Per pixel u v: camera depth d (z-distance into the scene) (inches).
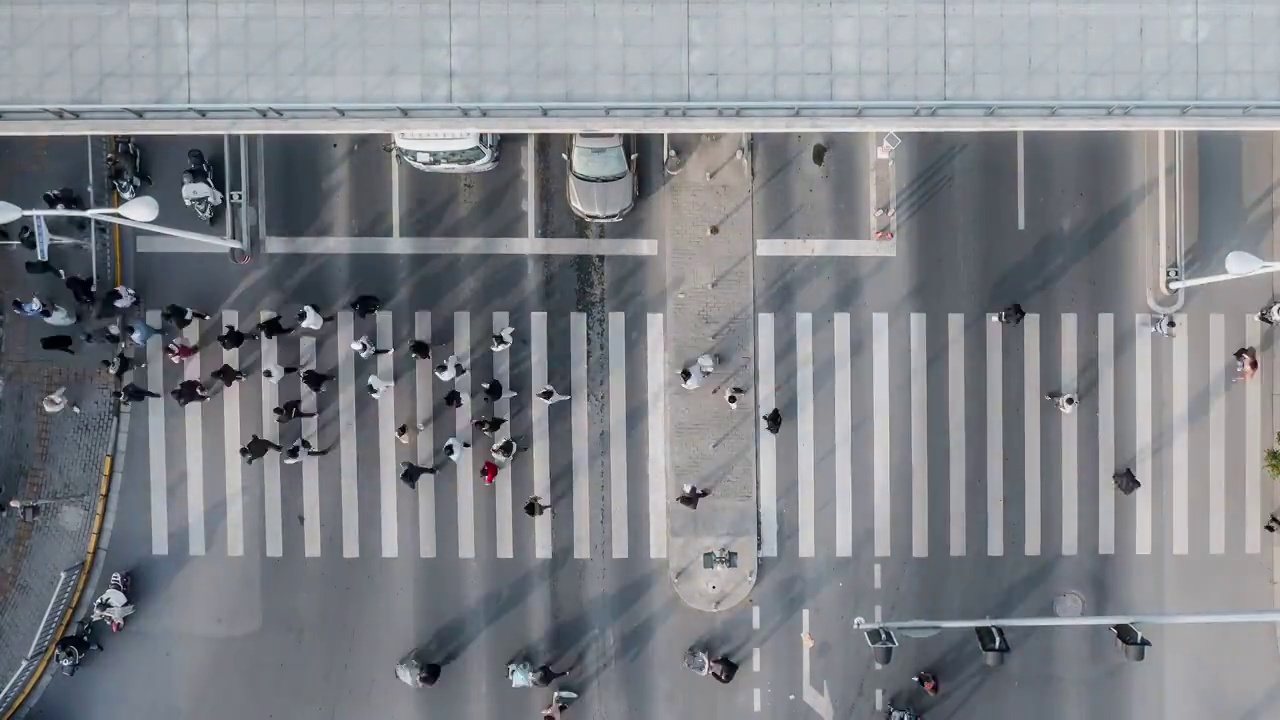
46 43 593.3
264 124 592.7
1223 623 770.2
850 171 751.1
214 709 767.1
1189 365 761.6
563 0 591.8
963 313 759.7
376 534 764.6
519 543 763.4
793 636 763.4
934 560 767.1
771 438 761.0
